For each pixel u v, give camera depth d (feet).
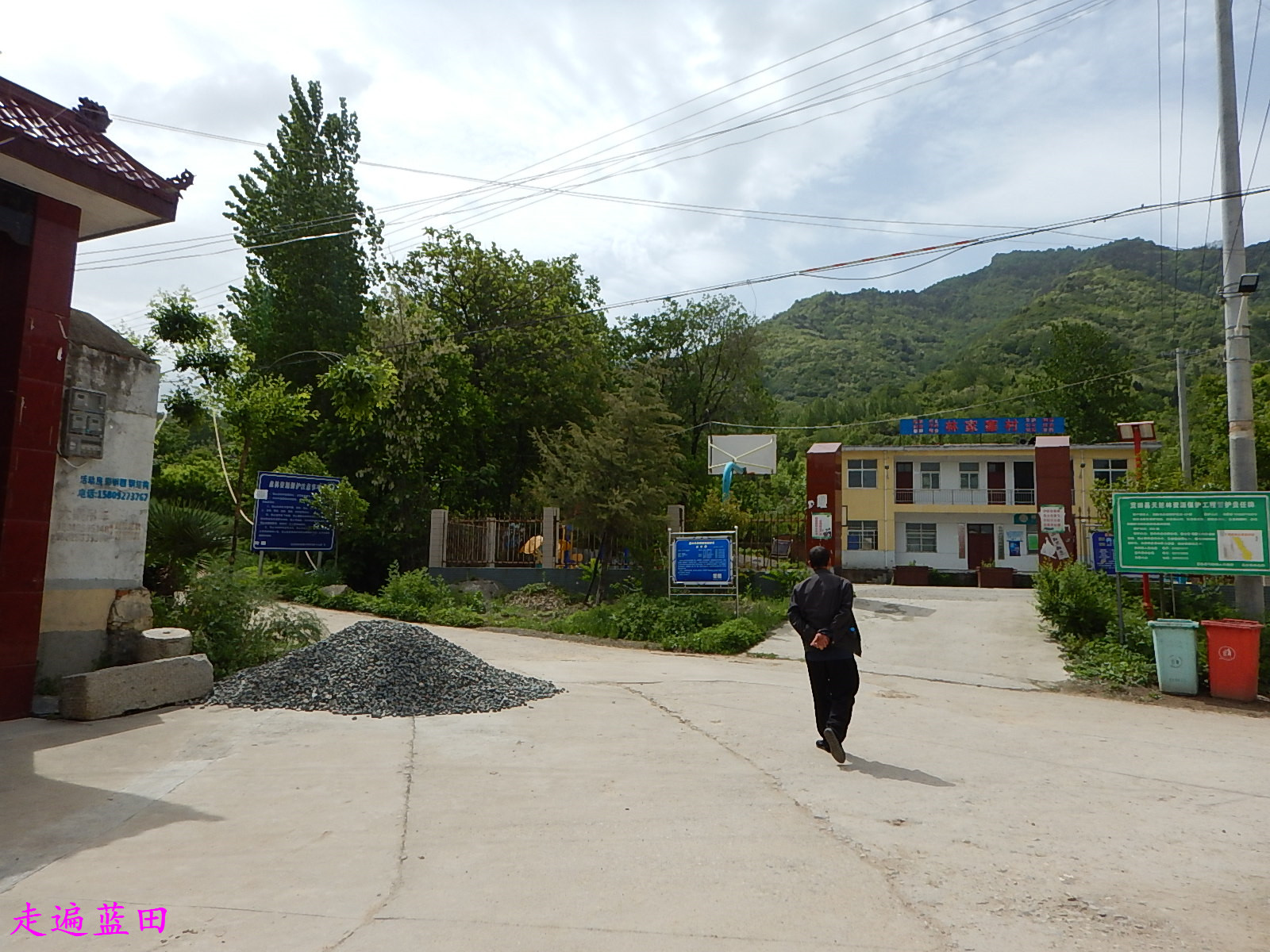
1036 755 22.98
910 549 145.28
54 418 25.82
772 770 20.11
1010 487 140.77
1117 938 11.25
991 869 13.82
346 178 101.91
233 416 67.67
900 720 27.68
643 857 14.10
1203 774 21.39
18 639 24.50
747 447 82.28
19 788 17.83
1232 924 11.82
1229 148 40.19
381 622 32.07
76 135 26.12
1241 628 34.04
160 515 35.09
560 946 10.72
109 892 12.49
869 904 12.18
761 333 155.43
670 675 35.81
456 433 97.66
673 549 55.67
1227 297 39.93
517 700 28.19
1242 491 38.55
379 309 103.30
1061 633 44.21
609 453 66.18
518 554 74.23
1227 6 40.40
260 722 24.21
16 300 25.36
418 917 11.62
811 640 21.95
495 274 110.63
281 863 13.75
